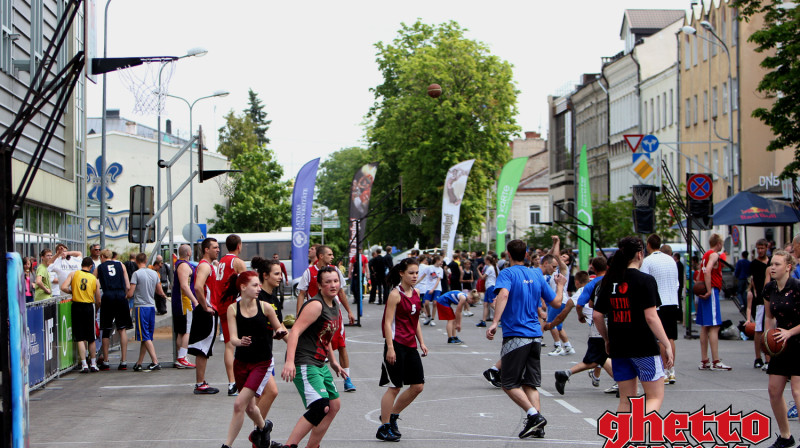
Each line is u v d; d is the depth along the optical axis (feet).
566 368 56.70
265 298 35.86
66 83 27.50
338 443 33.06
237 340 30.63
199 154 81.46
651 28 256.73
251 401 30.91
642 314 29.27
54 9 80.79
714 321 53.62
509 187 127.03
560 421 37.22
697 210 75.97
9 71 72.08
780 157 166.20
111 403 43.34
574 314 109.09
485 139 196.54
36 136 81.97
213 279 46.73
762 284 54.19
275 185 238.89
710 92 186.09
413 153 195.72
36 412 40.83
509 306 33.86
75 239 100.48
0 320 24.04
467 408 41.09
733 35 173.06
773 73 101.76
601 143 264.31
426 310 96.37
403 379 33.47
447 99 193.16
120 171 224.12
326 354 30.14
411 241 239.30
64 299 54.49
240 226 237.45
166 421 38.24
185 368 58.08
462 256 140.05
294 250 90.79
